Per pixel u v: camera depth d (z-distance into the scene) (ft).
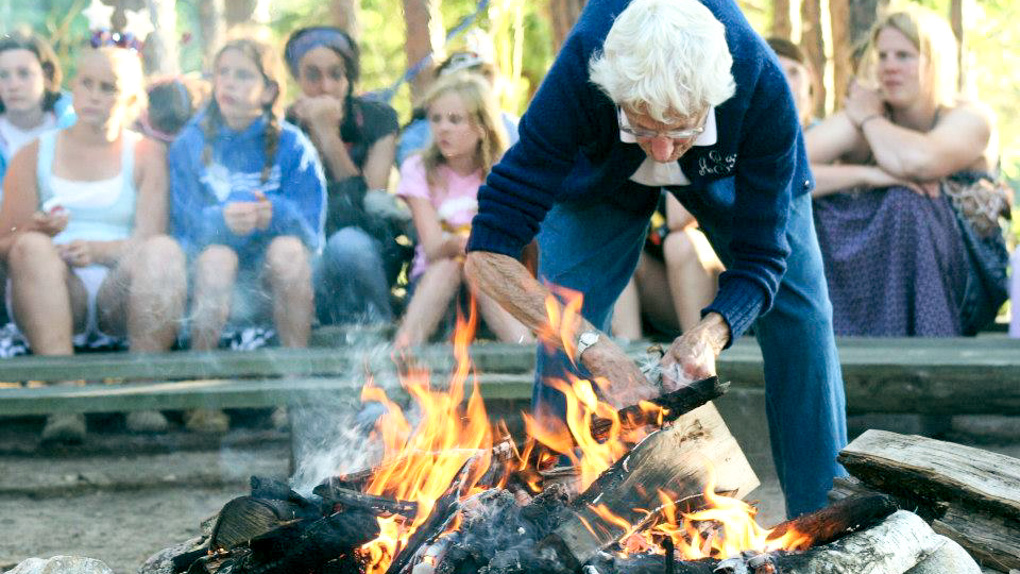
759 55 8.34
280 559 7.59
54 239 16.33
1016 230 27.68
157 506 14.08
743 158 8.74
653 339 16.74
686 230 16.25
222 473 15.20
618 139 8.77
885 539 7.67
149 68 22.90
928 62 16.76
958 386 14.99
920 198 16.76
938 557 7.90
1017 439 15.72
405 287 17.31
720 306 8.80
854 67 18.45
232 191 16.08
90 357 15.49
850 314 17.03
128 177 16.56
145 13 17.38
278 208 16.12
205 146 16.24
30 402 14.55
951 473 8.57
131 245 16.28
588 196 9.62
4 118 17.28
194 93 17.43
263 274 16.11
